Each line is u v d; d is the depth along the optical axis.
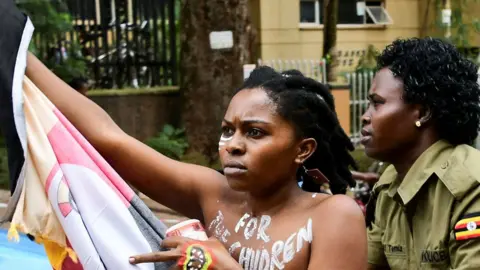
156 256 1.74
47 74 2.07
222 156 1.81
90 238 1.83
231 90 9.04
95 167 1.88
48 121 1.88
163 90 10.17
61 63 9.23
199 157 9.16
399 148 2.32
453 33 13.98
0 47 1.88
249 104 1.78
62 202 1.83
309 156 1.84
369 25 14.69
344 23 14.69
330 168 1.97
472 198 2.14
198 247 1.72
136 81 10.28
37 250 2.60
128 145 2.04
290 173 1.82
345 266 1.70
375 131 2.32
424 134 2.30
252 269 1.80
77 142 1.90
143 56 10.32
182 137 9.66
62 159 1.86
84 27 10.01
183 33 9.18
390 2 14.85
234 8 8.98
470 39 14.15
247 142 1.78
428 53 2.26
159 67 10.41
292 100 1.78
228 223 1.92
